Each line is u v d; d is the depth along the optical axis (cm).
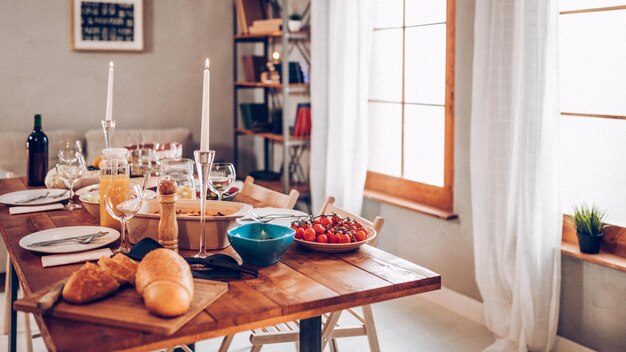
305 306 139
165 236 172
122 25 482
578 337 279
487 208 297
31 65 461
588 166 279
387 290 150
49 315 129
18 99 460
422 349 297
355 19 389
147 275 131
